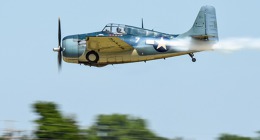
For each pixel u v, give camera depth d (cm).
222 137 5681
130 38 10575
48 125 5794
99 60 10550
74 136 5775
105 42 10231
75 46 10556
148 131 5988
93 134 5853
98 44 10312
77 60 10631
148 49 10619
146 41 10612
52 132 5747
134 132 5984
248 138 5697
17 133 5244
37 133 5722
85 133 5831
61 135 5759
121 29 10581
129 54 10594
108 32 10581
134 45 10556
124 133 5950
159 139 5884
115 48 10475
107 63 10619
